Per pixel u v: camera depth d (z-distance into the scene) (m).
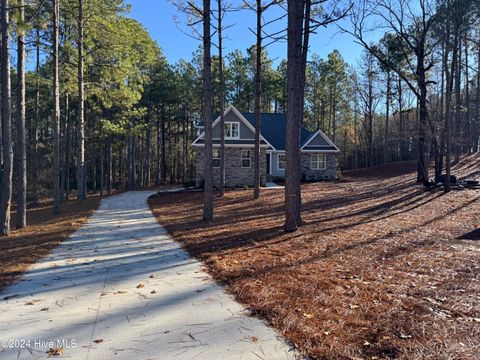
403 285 4.65
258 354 3.04
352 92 48.03
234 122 26.38
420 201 14.59
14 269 6.20
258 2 16.47
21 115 11.73
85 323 3.78
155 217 13.26
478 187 17.72
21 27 10.43
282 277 5.17
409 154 46.22
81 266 6.32
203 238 8.51
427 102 20.80
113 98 19.55
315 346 3.13
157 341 3.32
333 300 4.19
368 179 28.09
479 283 4.61
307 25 11.77
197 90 41.62
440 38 18.58
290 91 8.75
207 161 11.35
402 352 2.95
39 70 23.11
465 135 31.89
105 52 18.11
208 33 11.00
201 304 4.29
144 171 46.12
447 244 7.05
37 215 17.41
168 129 48.59
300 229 9.03
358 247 6.95
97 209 16.53
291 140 8.82
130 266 6.25
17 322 3.84
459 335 3.21
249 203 16.09
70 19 17.48
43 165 35.88
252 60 40.50
